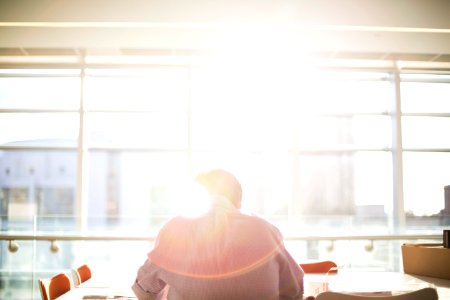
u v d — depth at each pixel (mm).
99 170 13609
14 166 16109
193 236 1977
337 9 5391
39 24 5613
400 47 6547
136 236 5910
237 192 2154
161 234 2045
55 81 7562
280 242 2041
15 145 7566
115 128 7648
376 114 7836
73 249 5887
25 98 7578
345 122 7773
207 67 7527
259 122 7629
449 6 5414
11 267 5848
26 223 5984
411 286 2721
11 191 8086
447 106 7859
